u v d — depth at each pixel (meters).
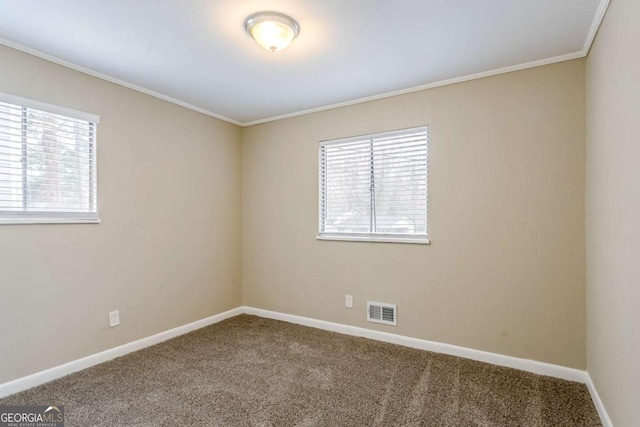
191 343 3.06
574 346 2.37
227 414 1.96
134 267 2.90
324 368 2.56
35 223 2.29
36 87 2.29
